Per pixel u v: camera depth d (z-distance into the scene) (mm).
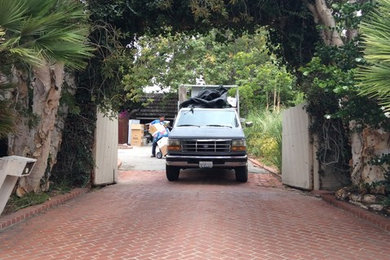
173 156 11180
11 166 6090
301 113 10062
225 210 7254
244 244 5203
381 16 5164
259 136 18500
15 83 6762
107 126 10539
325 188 9523
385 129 7195
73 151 9523
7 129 6020
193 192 9375
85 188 9461
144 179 12336
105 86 9602
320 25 8492
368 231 5977
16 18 4945
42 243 5242
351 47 7770
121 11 8766
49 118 7395
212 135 11266
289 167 11016
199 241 5277
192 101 13797
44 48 5164
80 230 5891
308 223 6445
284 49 9992
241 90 21344
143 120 30641
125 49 9406
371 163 7246
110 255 4766
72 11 5664
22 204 7137
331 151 9508
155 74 22719
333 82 7051
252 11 9492
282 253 4875
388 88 4859
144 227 6035
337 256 4805
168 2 8672
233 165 11125
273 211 7340
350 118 7250
